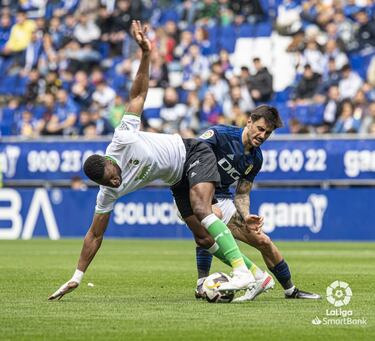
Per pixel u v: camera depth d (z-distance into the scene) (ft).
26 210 275.18
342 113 265.34
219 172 100.17
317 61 281.74
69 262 166.30
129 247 222.48
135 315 83.71
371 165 248.11
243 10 311.27
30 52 320.50
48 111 294.05
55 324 77.51
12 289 111.75
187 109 280.10
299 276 132.05
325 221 252.62
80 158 270.87
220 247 93.35
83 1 324.19
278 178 254.88
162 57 299.99
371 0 295.07
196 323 78.13
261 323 78.13
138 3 317.42
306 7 297.53
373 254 191.01
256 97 276.00
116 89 303.27
